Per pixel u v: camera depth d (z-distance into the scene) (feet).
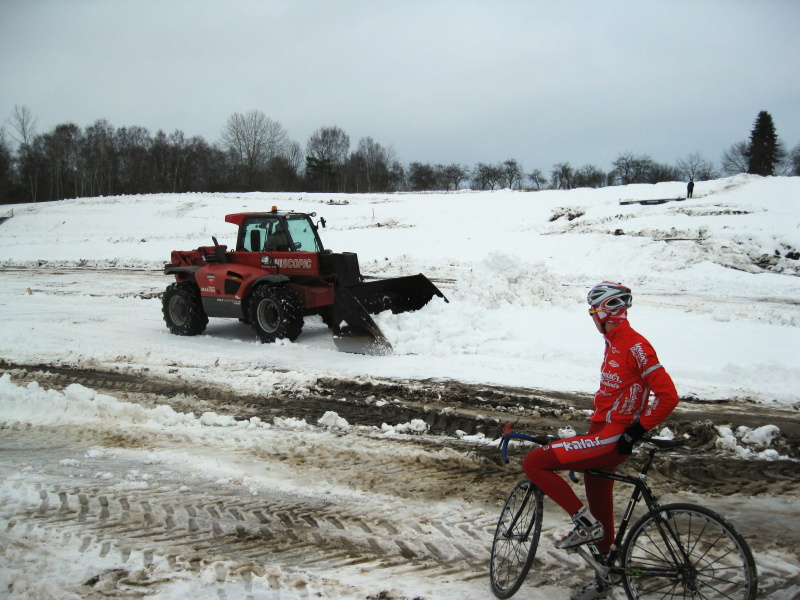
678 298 49.62
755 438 19.10
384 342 29.78
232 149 277.03
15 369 28.55
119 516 14.87
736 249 67.56
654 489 16.01
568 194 134.10
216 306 34.32
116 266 83.10
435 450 18.89
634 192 125.18
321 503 15.57
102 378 27.20
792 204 92.17
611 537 11.68
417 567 12.63
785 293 52.19
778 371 24.81
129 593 11.65
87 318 42.04
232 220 35.91
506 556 11.85
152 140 282.77
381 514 14.97
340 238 95.20
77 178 262.06
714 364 26.63
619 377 10.80
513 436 11.83
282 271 33.71
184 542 13.62
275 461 18.29
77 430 21.09
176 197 167.63
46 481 16.96
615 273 65.31
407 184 290.97
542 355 28.32
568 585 11.94
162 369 28.30
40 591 11.71
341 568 12.57
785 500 15.40
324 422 21.35
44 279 68.13
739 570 9.84
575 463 10.95
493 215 114.32
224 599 11.44
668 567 10.46
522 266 43.32
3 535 13.91
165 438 20.30
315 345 32.35
